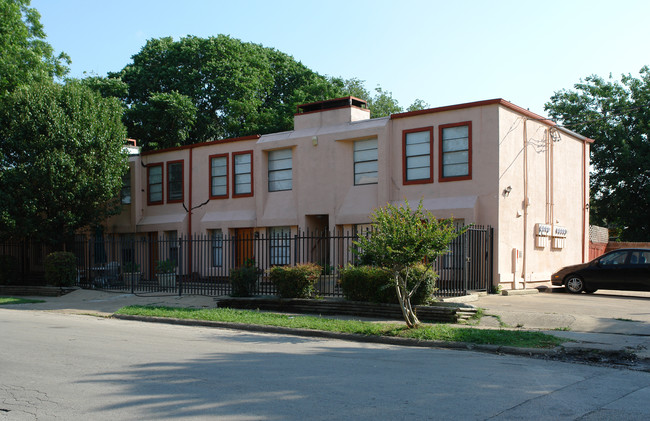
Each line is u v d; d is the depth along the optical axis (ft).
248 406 19.84
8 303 61.72
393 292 45.11
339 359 29.14
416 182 63.98
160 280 68.28
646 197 104.12
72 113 75.00
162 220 86.02
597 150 108.99
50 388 22.76
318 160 71.00
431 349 33.22
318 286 52.95
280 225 74.49
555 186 71.20
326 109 72.95
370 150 67.97
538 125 67.51
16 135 72.23
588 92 113.50
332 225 69.15
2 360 28.68
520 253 62.49
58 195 73.51
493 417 18.62
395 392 21.79
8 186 71.41
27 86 78.13
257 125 118.73
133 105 116.57
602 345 31.89
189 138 123.85
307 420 18.21
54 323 45.37
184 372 25.57
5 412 19.56
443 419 18.34
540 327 38.91
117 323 46.19
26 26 92.17
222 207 80.84
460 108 61.46
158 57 128.98
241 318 44.45
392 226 38.19
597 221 119.34
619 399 21.18
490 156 59.52
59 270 70.90
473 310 43.60
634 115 107.76
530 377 24.97
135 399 20.95
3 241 79.00
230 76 121.19
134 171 88.99
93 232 80.89
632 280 55.98
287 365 27.30
